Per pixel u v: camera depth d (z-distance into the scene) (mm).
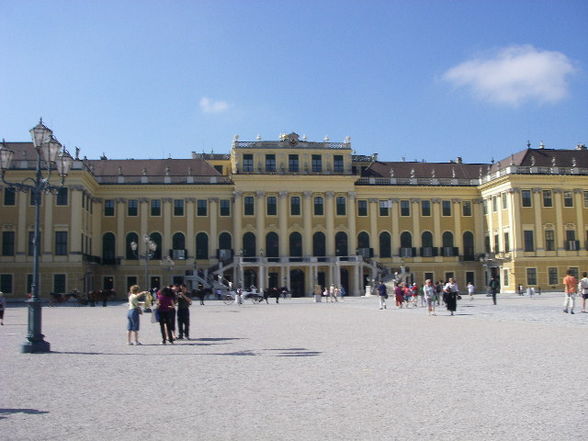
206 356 18641
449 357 17484
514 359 16812
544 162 85250
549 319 31297
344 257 83000
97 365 17016
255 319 35969
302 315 39688
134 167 87375
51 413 11148
